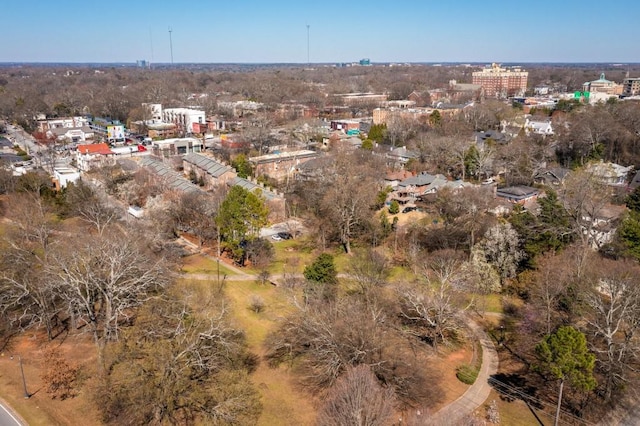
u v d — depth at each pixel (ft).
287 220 350.02
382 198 362.94
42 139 591.37
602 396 170.91
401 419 159.53
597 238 270.87
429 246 291.79
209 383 162.71
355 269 254.68
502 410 166.30
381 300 219.41
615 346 175.63
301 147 566.36
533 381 182.29
